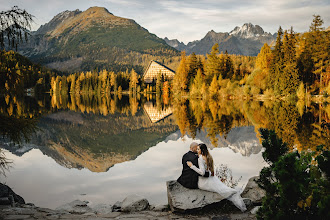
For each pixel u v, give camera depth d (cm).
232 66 7869
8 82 1028
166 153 1498
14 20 952
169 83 10744
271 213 399
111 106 6425
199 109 4812
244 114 3628
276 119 2986
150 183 958
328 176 390
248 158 1260
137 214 628
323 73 5878
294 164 384
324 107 4175
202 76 7806
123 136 2456
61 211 662
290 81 5447
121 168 1175
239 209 639
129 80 14388
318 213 357
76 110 5225
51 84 13412
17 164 1266
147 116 4188
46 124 3161
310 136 1873
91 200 812
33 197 844
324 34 6078
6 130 1059
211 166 684
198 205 620
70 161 1361
